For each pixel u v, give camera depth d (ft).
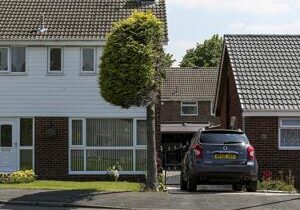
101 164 98.27
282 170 88.53
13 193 63.05
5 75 97.45
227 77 110.52
